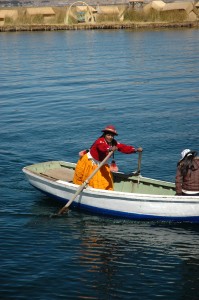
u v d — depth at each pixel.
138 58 38.69
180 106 20.02
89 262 8.05
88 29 77.44
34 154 14.00
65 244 8.68
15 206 10.40
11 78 30.41
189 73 29.48
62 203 10.45
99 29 77.00
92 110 19.86
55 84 27.28
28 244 8.66
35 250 8.45
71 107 20.62
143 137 15.46
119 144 9.87
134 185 10.37
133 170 12.45
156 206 9.31
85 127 17.05
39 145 14.91
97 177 9.86
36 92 24.83
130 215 9.60
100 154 9.81
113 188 10.40
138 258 8.18
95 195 9.74
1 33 75.50
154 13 76.25
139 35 63.03
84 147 14.66
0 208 10.30
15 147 14.71
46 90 25.34
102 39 59.31
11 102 22.25
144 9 77.75
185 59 36.62
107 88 25.33
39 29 77.75
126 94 23.33
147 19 76.44
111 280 7.54
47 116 19.02
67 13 80.31
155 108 19.83
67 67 34.97
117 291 7.26
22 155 13.91
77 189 9.88
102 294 7.20
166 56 39.12
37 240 8.82
